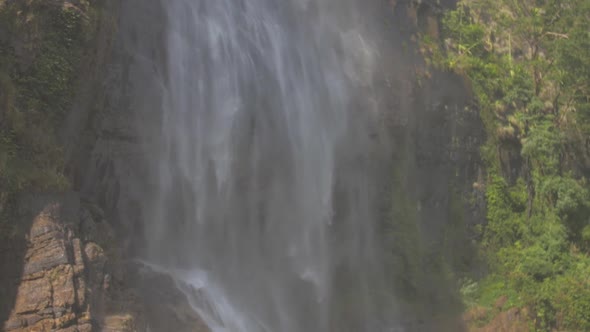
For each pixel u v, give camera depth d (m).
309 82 31.45
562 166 40.84
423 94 36.47
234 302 24.75
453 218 35.97
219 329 21.97
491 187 38.03
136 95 23.38
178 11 26.58
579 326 33.75
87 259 17.03
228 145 26.86
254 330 24.31
